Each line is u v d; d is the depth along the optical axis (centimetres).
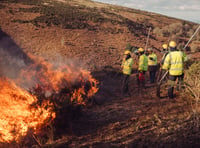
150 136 363
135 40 2972
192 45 3020
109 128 433
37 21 2736
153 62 1019
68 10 3828
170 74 596
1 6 3069
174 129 378
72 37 2481
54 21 2892
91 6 5338
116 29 3319
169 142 335
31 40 2106
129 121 459
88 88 700
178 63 584
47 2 4356
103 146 350
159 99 625
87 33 2778
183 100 560
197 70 600
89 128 451
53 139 400
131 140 358
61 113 453
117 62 1916
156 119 440
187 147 316
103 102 719
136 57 2080
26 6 3456
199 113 433
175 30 4106
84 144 368
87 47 2220
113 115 522
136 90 874
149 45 2897
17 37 2112
